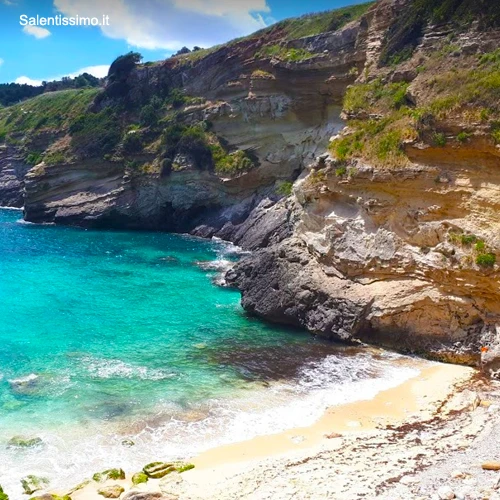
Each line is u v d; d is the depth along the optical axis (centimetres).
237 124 5544
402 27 3488
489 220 2139
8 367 2195
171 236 5422
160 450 1616
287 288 2788
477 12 3002
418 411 1812
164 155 5784
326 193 2852
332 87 4700
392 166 2433
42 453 1589
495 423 1647
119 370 2188
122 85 6956
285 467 1469
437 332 2280
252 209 5250
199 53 6397
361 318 2442
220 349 2422
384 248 2472
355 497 1246
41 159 7000
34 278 3650
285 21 5628
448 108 2269
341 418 1789
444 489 1210
